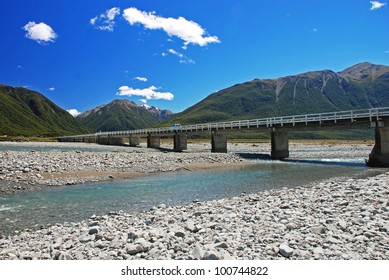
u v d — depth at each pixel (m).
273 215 11.57
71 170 27.95
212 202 15.55
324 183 20.91
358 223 9.93
